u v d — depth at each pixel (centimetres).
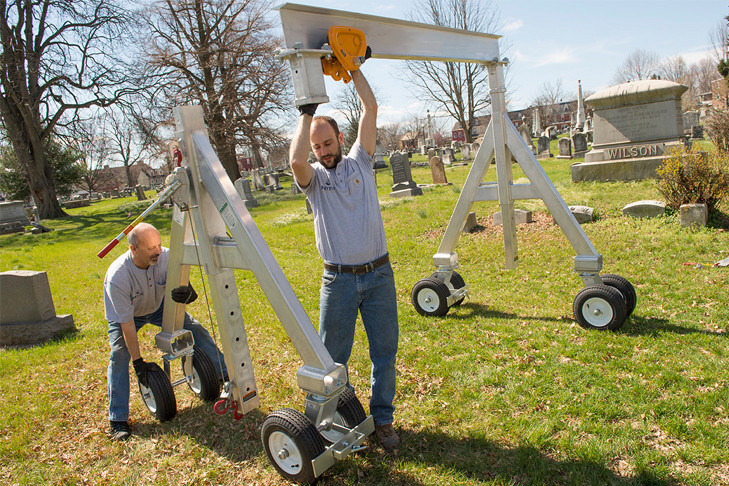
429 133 5325
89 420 377
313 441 256
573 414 315
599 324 436
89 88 2603
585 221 842
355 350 452
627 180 1112
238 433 336
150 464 313
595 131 1234
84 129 2705
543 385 351
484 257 757
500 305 538
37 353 538
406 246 892
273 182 2762
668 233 709
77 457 328
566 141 2359
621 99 1159
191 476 295
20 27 2427
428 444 300
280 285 256
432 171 1777
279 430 266
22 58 2423
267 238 1175
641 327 432
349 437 274
